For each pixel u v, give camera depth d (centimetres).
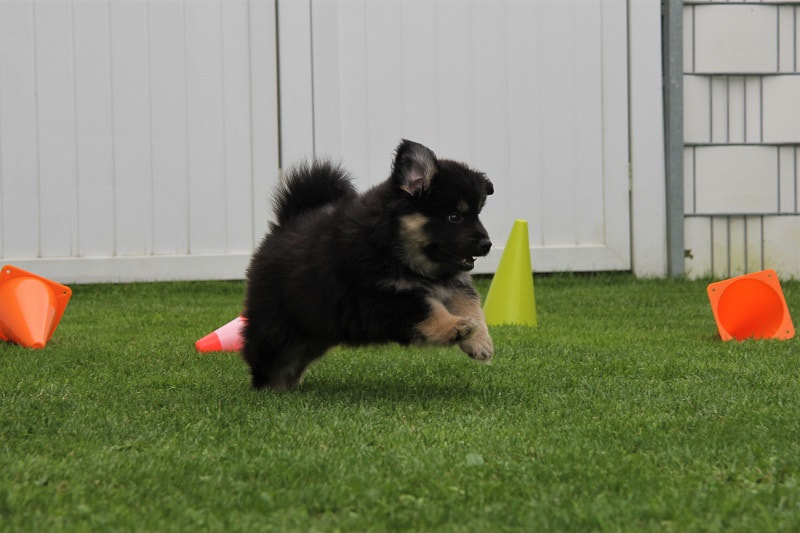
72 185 1026
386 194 490
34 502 312
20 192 1017
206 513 305
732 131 1085
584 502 311
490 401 488
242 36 1038
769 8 1070
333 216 498
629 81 1072
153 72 1028
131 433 412
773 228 1095
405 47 1055
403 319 479
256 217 1055
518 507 308
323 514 307
